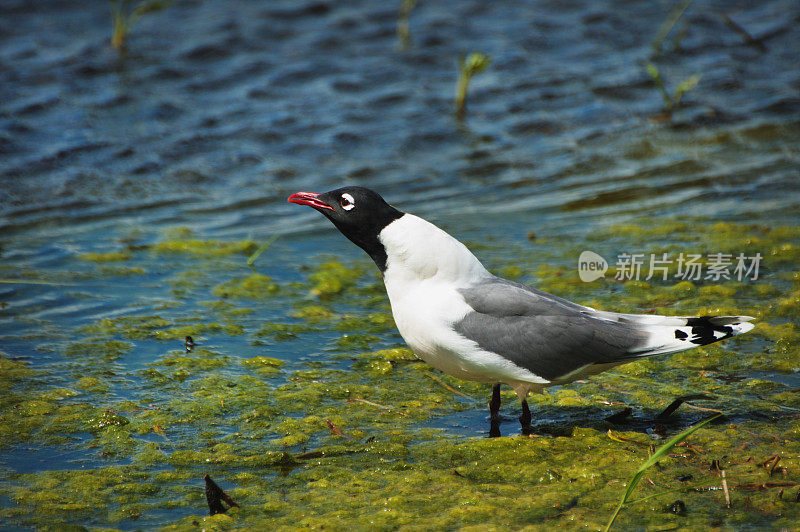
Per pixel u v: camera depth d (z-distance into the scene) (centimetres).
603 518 741
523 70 1997
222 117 1781
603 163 1677
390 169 1648
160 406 957
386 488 802
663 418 929
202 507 772
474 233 1430
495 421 933
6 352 1066
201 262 1348
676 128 1786
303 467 844
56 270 1300
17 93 1805
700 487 784
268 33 2097
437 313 878
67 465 841
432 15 2225
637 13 2272
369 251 920
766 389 978
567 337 866
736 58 2059
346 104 1841
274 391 996
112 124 1734
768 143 1720
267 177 1620
